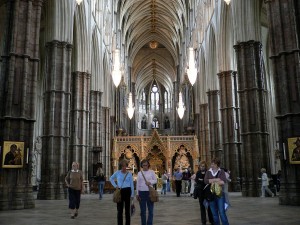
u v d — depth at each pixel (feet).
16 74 46.29
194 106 139.95
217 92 102.78
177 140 131.64
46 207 43.96
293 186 43.09
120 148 131.23
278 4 48.14
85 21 83.76
